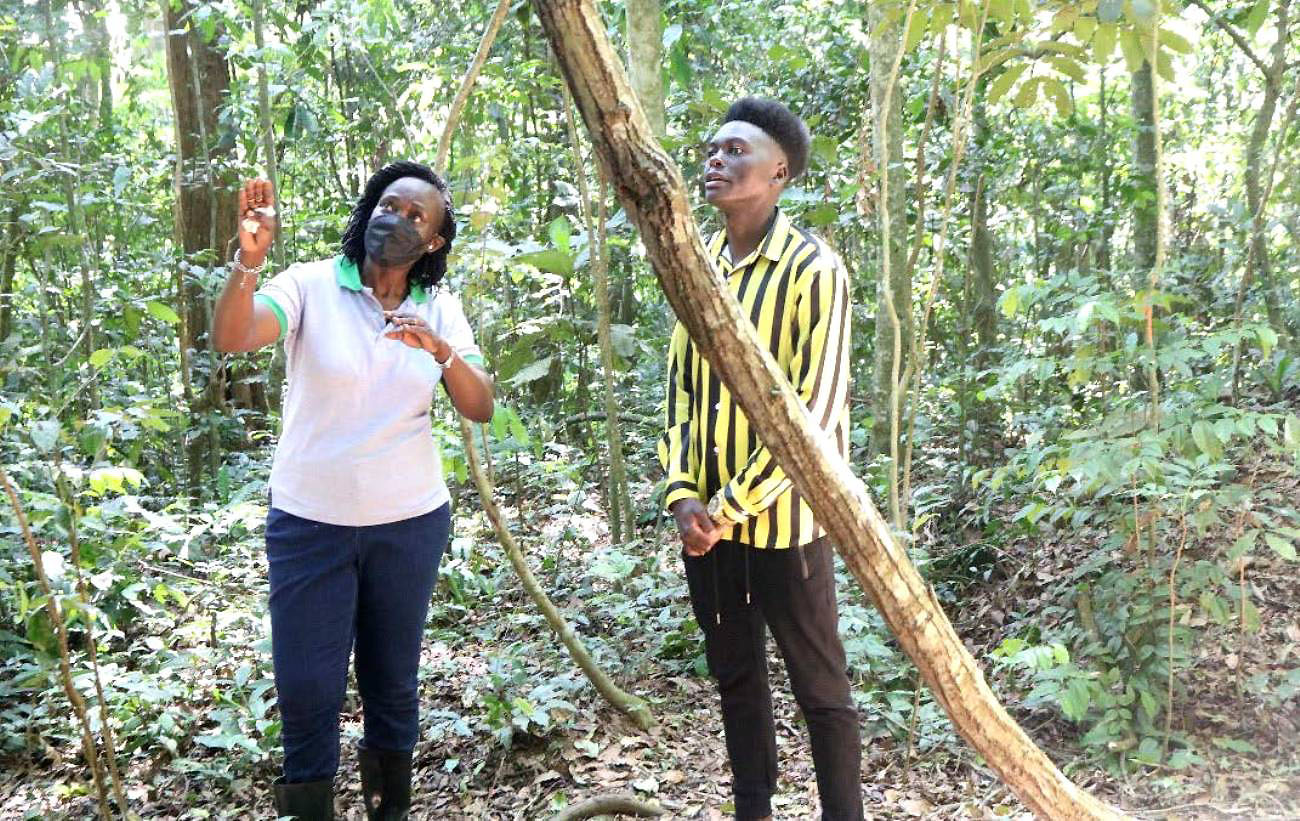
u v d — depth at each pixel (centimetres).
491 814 321
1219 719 355
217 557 526
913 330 225
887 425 524
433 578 282
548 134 852
